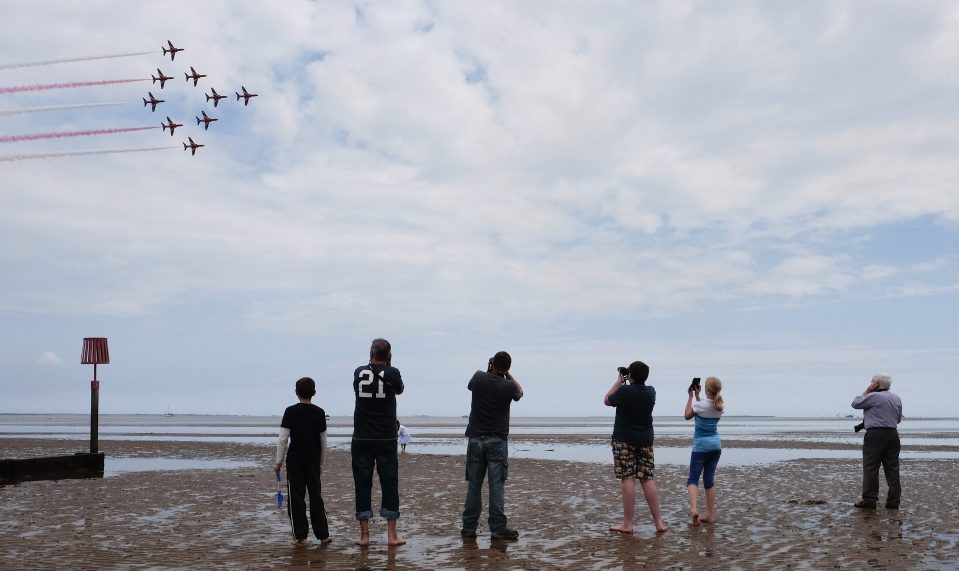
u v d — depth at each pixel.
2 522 12.18
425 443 50.12
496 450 10.56
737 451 38.25
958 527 11.16
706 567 8.34
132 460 30.94
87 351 22.61
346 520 12.52
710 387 12.02
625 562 8.69
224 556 9.12
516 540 10.37
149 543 10.08
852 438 60.03
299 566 8.48
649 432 11.16
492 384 10.67
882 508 13.51
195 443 47.41
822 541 9.99
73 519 12.54
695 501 11.76
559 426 123.19
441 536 10.79
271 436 63.91
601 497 16.02
